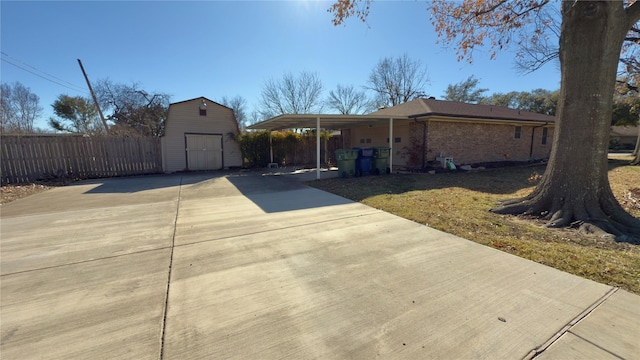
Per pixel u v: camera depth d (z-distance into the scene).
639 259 3.18
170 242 3.95
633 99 16.69
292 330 2.06
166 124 13.47
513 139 15.85
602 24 4.33
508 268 3.04
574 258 3.23
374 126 15.55
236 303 2.43
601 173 4.58
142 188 8.81
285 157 16.78
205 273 3.00
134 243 3.92
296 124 13.37
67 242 3.97
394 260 3.28
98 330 2.07
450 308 2.31
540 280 2.76
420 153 12.70
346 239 4.01
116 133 20.92
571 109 4.69
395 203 6.17
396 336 1.99
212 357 1.80
